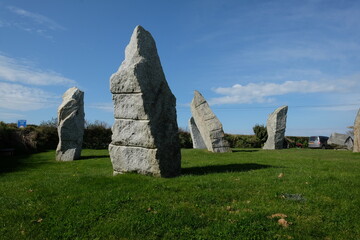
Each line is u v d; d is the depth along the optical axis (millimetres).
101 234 4496
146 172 7617
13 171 10656
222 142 18078
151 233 4488
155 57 8398
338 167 9820
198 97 18953
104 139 26203
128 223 4727
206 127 18406
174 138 8125
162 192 6152
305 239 4160
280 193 6090
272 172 8398
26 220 5059
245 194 6086
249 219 4730
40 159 15664
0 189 7195
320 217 4859
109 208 5332
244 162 11227
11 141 19953
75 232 4586
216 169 9172
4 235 4559
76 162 13523
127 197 5773
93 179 7398
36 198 6117
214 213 5082
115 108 8117
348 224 4598
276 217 4801
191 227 4609
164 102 8109
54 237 4484
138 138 7711
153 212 5117
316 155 16078
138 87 7504
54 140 24031
